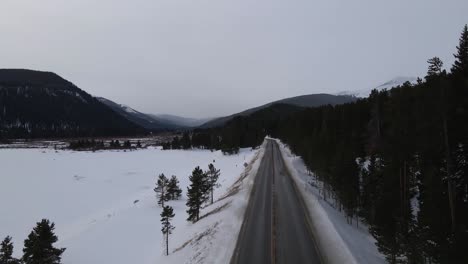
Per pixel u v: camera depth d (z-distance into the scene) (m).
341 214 41.19
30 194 80.06
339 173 41.00
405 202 29.41
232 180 77.81
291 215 36.00
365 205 37.50
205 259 26.72
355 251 25.86
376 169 39.53
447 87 21.00
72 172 115.38
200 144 195.50
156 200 72.50
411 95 33.75
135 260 41.28
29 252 34.66
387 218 28.56
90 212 68.06
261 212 37.59
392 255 25.92
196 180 50.53
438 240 20.62
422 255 22.80
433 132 23.22
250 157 111.81
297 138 90.12
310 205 40.19
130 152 185.38
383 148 37.53
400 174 31.83
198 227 41.72
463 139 21.91
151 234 51.09
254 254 25.66
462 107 20.98
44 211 67.25
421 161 28.19
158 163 140.50
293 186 52.28
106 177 107.50
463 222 19.88
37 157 154.25
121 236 49.69
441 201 21.41
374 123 50.12
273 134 198.88
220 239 30.58
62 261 41.00
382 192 32.09
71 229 56.00
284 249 26.33
